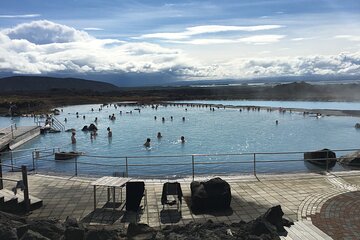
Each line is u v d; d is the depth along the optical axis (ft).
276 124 153.38
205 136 122.93
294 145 105.19
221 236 23.39
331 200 33.81
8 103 254.68
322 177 42.57
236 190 37.93
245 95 410.93
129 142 112.27
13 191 33.86
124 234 25.31
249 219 30.09
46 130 134.21
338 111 192.65
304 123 155.43
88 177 45.16
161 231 25.89
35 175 46.01
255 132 131.23
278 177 42.88
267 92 440.86
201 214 31.48
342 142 109.40
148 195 36.86
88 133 133.59
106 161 83.61
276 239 23.61
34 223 24.90
